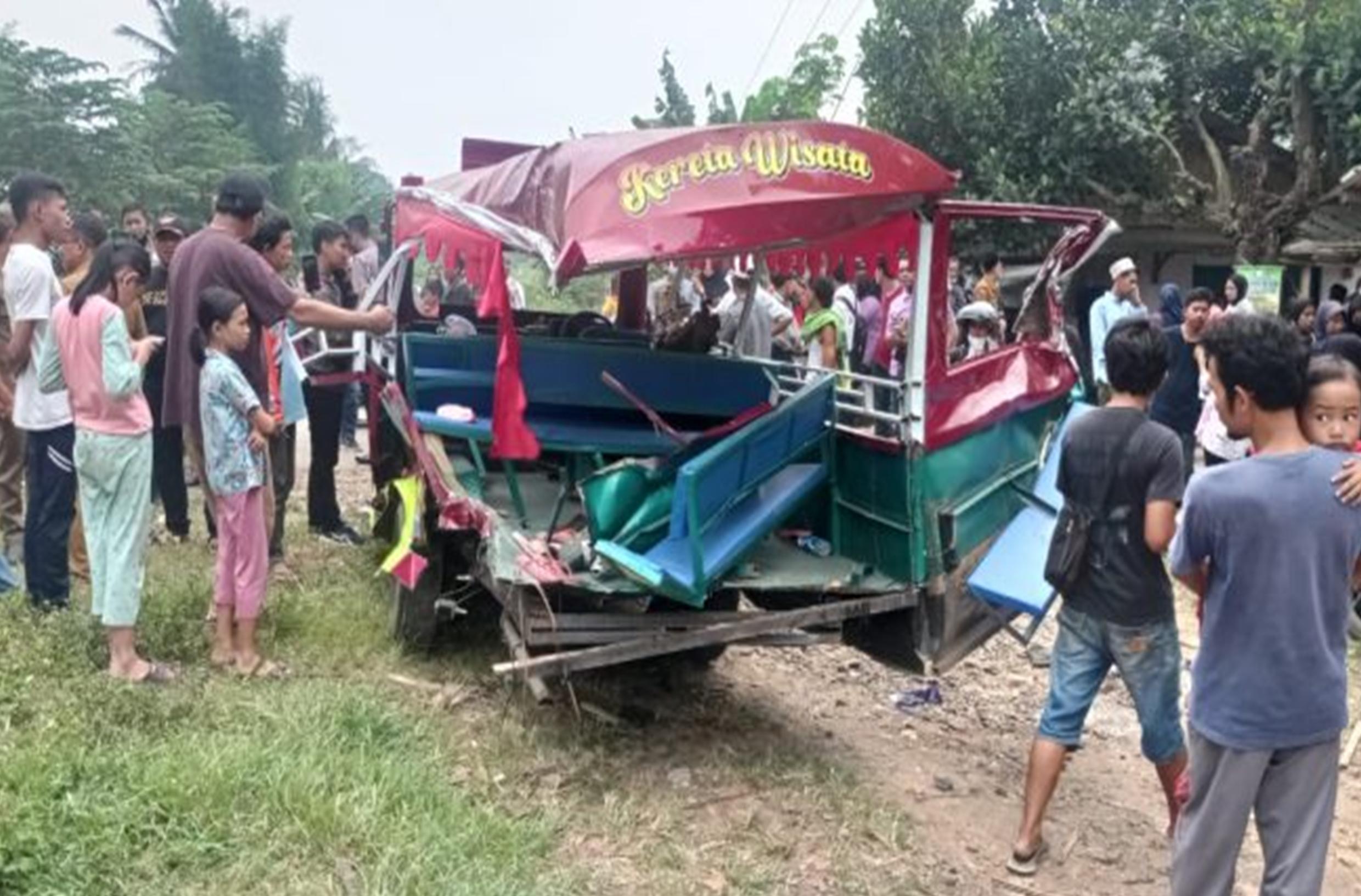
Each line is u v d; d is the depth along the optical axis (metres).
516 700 5.30
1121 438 4.03
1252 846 4.59
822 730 5.39
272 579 6.64
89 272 4.94
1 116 40.91
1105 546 4.07
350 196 64.62
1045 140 18.41
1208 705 3.17
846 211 4.47
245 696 4.91
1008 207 4.89
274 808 3.93
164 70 68.06
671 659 5.94
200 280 5.57
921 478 4.70
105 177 43.03
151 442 5.08
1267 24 17.20
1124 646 4.09
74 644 5.14
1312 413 3.14
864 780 4.87
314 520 7.73
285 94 70.12
